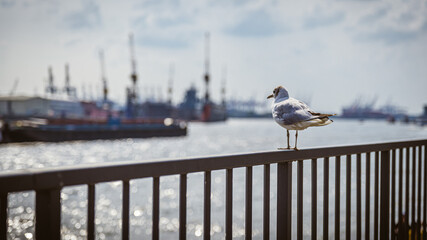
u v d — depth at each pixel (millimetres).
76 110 138875
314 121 2477
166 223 18297
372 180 20891
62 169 1581
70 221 18859
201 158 2037
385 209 3348
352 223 14609
